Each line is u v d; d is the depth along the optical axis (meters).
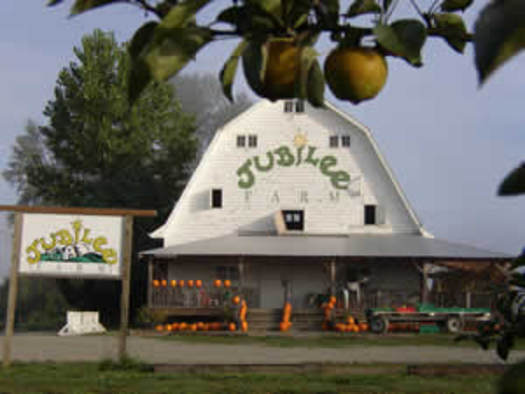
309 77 1.55
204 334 29.25
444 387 10.75
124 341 13.30
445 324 30.06
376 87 1.54
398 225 35.78
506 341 3.34
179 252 32.94
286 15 1.63
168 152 47.00
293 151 36.41
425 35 1.51
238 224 36.22
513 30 0.95
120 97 43.09
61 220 13.32
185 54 1.51
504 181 1.15
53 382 10.90
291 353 19.81
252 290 34.25
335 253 32.44
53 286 65.69
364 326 30.70
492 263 32.19
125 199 44.84
